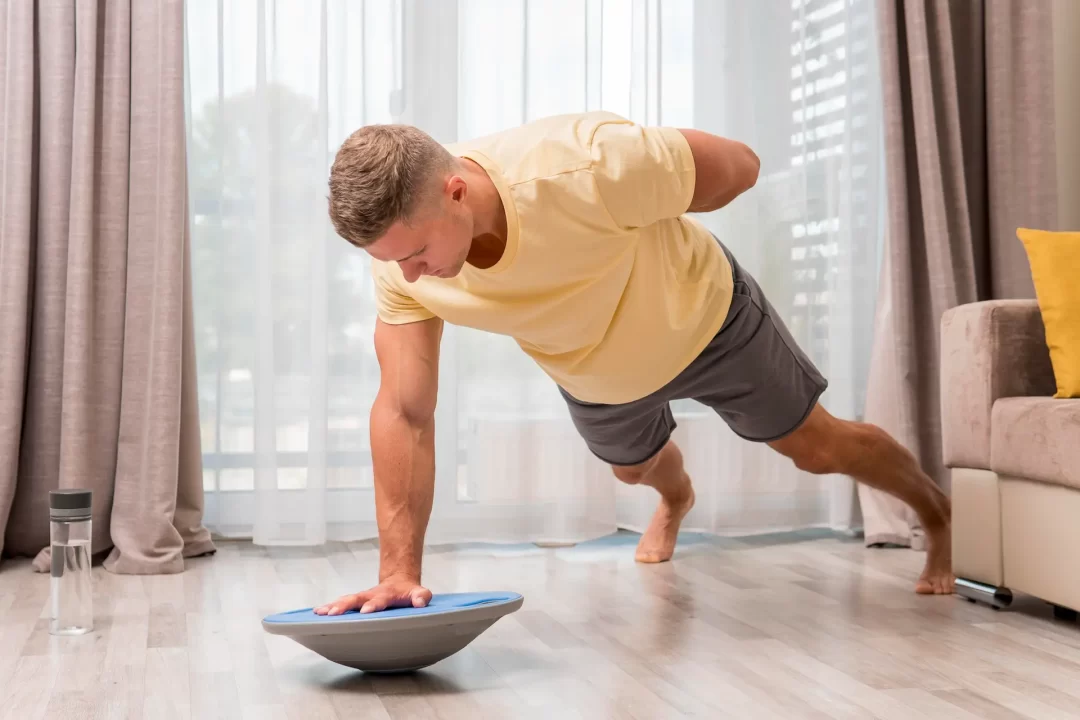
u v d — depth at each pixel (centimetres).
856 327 330
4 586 242
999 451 213
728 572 262
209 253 295
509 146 160
